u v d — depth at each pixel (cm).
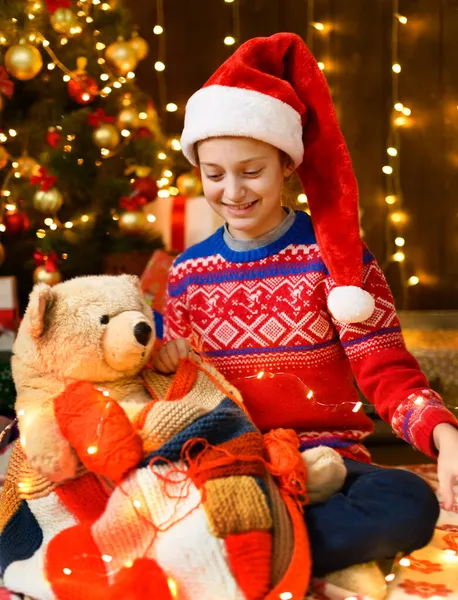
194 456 104
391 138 298
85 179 240
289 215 135
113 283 121
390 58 296
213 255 138
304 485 109
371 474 113
